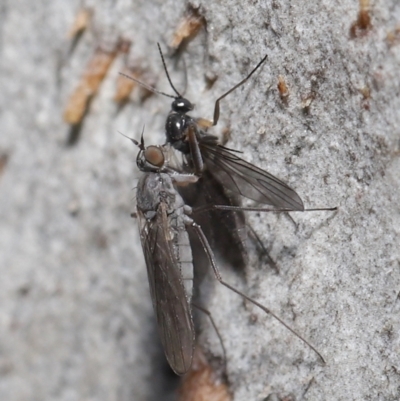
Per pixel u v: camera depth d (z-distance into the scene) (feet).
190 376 0.15
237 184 0.15
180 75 0.15
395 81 0.15
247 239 0.15
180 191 0.15
